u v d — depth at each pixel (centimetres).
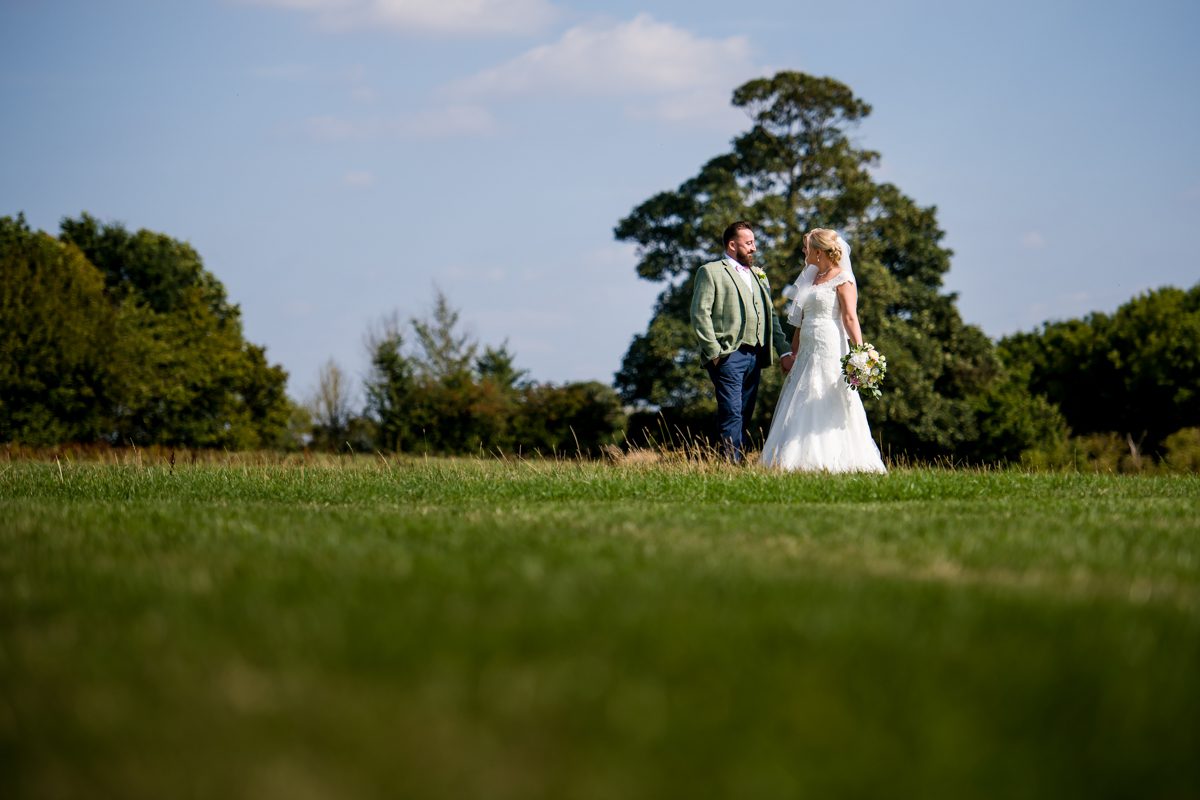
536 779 211
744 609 326
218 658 282
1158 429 5112
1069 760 228
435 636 291
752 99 3475
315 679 263
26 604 351
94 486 968
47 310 3503
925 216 3478
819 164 3391
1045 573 423
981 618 326
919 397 3247
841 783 212
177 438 4903
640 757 220
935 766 221
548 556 430
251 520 603
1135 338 5119
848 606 333
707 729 233
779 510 686
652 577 376
